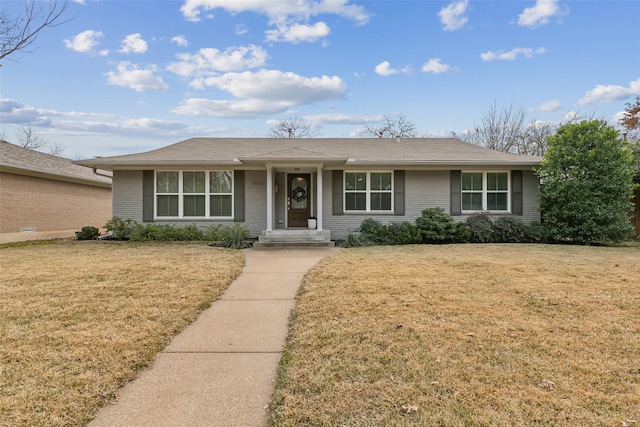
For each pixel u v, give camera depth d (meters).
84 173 16.34
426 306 4.35
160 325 3.82
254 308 4.63
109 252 9.03
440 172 12.68
